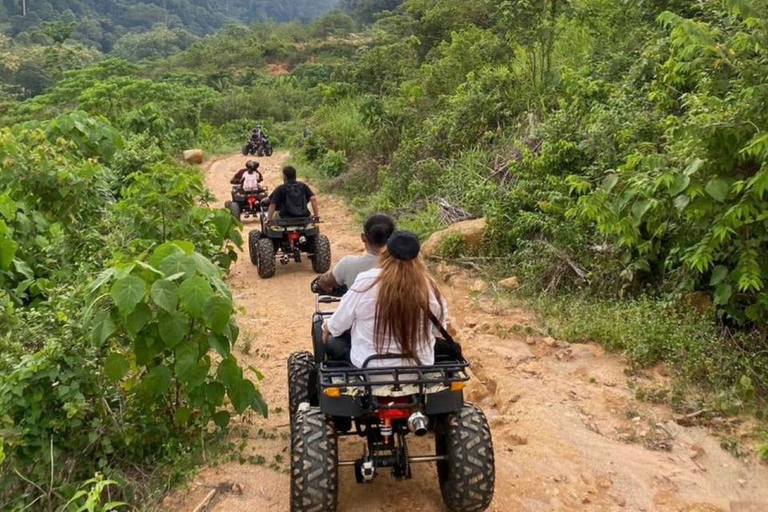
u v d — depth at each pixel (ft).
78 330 15.79
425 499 14.98
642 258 24.22
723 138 19.17
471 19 81.30
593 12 45.52
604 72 37.58
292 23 322.96
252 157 102.58
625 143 27.71
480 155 40.19
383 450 13.66
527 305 26.25
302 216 33.71
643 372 20.54
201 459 16.44
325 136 72.95
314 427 13.35
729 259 21.21
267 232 33.60
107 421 15.98
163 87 117.80
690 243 21.84
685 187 19.07
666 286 23.81
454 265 31.42
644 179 20.17
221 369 16.21
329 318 15.61
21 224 25.93
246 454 16.88
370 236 15.98
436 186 41.57
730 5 20.49
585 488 15.48
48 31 166.20
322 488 12.89
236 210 49.29
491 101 43.88
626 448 17.07
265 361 23.13
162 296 14.69
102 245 25.08
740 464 16.26
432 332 13.94
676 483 15.62
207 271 15.43
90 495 11.91
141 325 14.87
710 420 17.95
